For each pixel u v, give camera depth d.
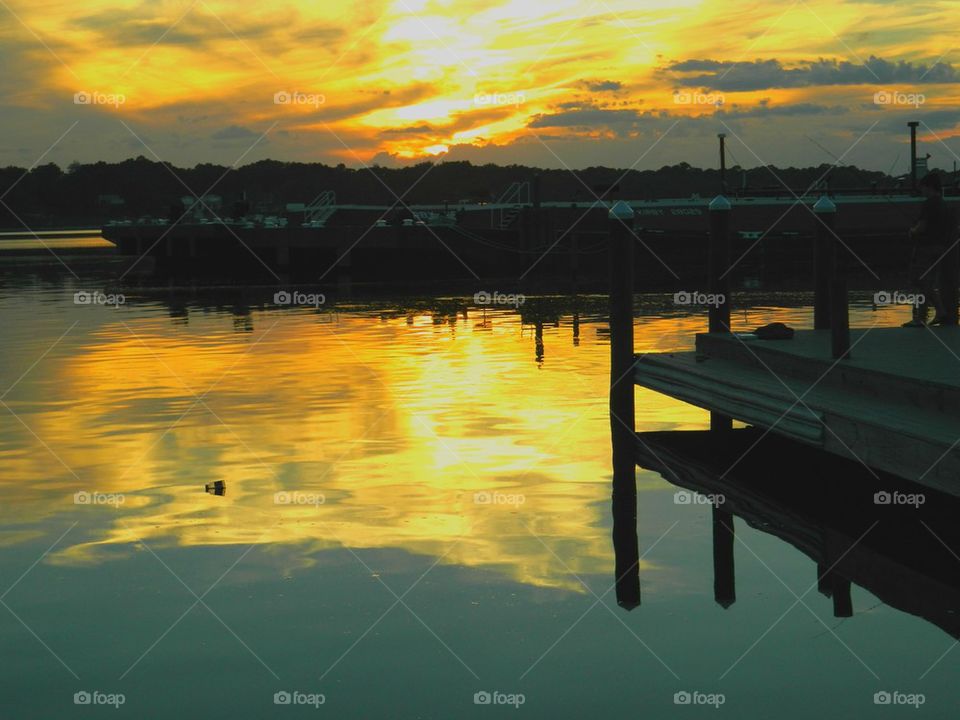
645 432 13.12
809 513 9.58
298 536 8.80
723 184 47.03
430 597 7.39
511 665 6.30
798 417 9.78
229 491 10.24
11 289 41.94
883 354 11.03
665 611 7.14
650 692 5.92
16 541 8.73
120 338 23.72
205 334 24.39
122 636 6.77
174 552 8.40
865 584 7.68
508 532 8.91
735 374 11.83
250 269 55.78
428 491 10.21
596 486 10.50
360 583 7.67
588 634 6.73
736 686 5.98
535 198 46.28
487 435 12.79
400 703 5.81
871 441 8.69
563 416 13.97
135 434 12.99
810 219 45.34
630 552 8.38
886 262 44.31
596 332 23.56
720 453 12.07
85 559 8.27
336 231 49.88
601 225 47.44
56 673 6.25
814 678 6.07
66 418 14.12
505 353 20.17
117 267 60.75
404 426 13.32
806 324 22.86
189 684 6.09
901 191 45.41
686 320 25.38
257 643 6.63
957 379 9.22
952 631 6.76
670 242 44.91
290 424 13.49
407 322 26.80
